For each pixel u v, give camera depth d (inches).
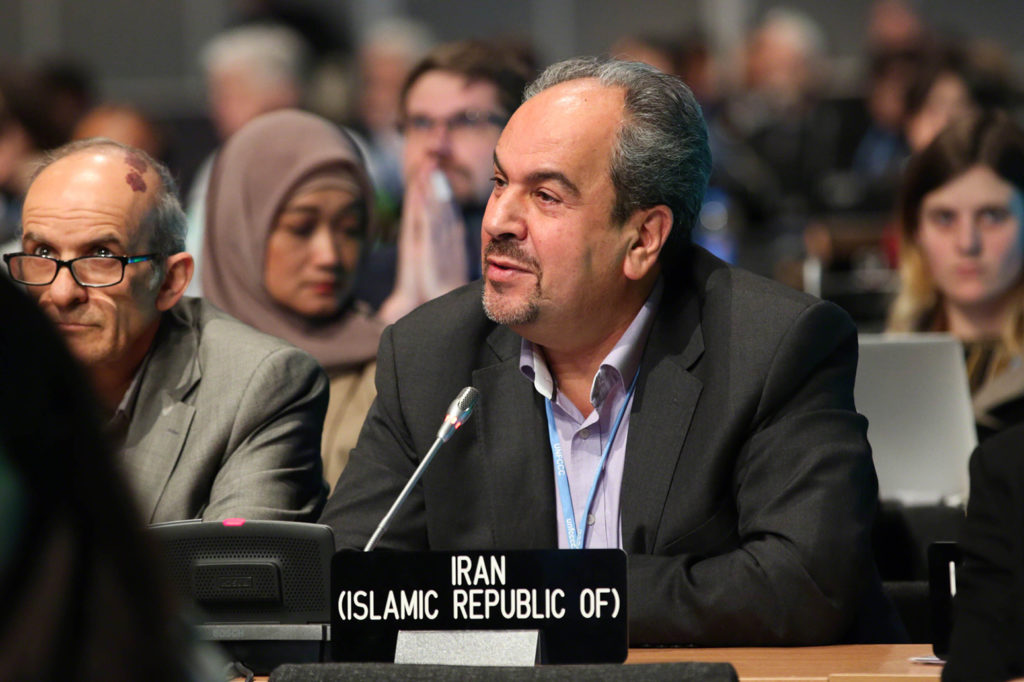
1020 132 509.4
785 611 264.5
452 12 1400.1
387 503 308.3
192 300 358.0
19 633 89.5
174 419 334.0
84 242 320.8
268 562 241.6
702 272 311.6
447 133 522.0
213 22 1423.5
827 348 296.7
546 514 299.3
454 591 227.5
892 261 740.0
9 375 92.0
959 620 228.2
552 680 191.0
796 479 280.7
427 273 522.3
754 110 1116.5
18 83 930.1
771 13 1370.6
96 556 91.0
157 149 831.1
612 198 293.7
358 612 229.8
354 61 1132.5
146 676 89.5
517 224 293.4
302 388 343.9
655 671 189.0
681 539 289.1
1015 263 504.7
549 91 301.1
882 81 1087.0
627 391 304.3
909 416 421.7
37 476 91.5
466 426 307.6
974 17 1316.4
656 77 303.6
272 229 459.2
